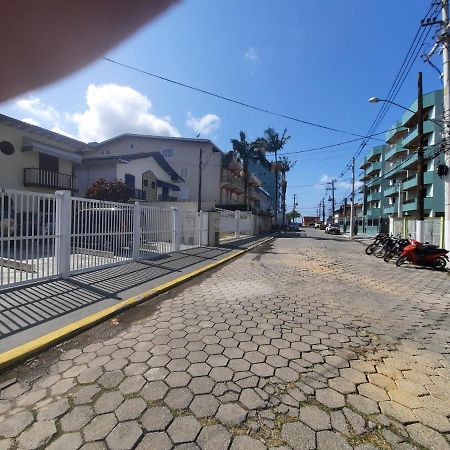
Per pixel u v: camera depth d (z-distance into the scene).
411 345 3.58
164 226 10.78
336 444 1.97
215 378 2.73
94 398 2.42
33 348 3.16
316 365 3.03
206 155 33.81
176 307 4.91
